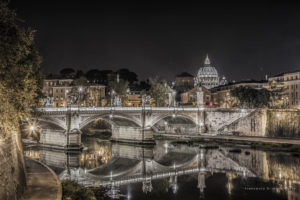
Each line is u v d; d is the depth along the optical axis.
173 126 148.00
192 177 67.00
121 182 62.50
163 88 167.25
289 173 69.94
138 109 114.31
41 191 37.31
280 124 116.75
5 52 28.70
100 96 190.25
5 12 29.23
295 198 52.47
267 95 152.75
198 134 129.25
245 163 81.25
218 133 128.50
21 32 32.22
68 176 67.69
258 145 103.25
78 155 93.19
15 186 32.28
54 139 100.31
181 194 54.44
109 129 160.00
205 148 105.44
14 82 31.36
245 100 153.50
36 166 51.72
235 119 127.00
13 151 34.72
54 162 81.94
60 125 94.88
